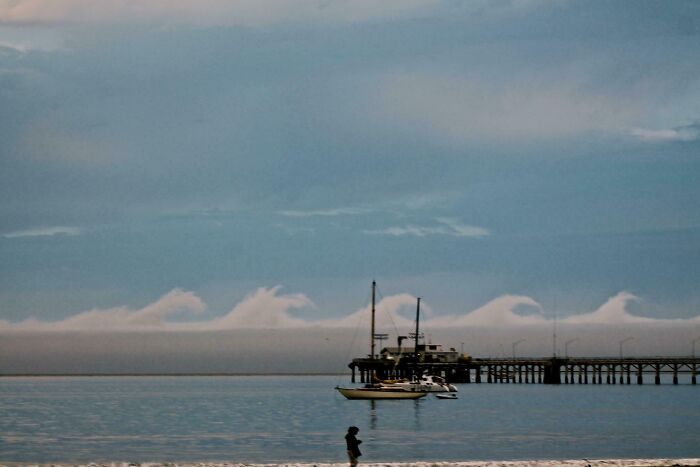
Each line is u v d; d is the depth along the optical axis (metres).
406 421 193.62
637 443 143.00
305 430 170.00
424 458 122.56
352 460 94.81
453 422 189.88
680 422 189.38
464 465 104.44
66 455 129.12
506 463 105.50
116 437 158.50
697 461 108.00
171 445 142.38
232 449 135.00
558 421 192.38
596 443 143.12
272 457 123.81
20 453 132.12
